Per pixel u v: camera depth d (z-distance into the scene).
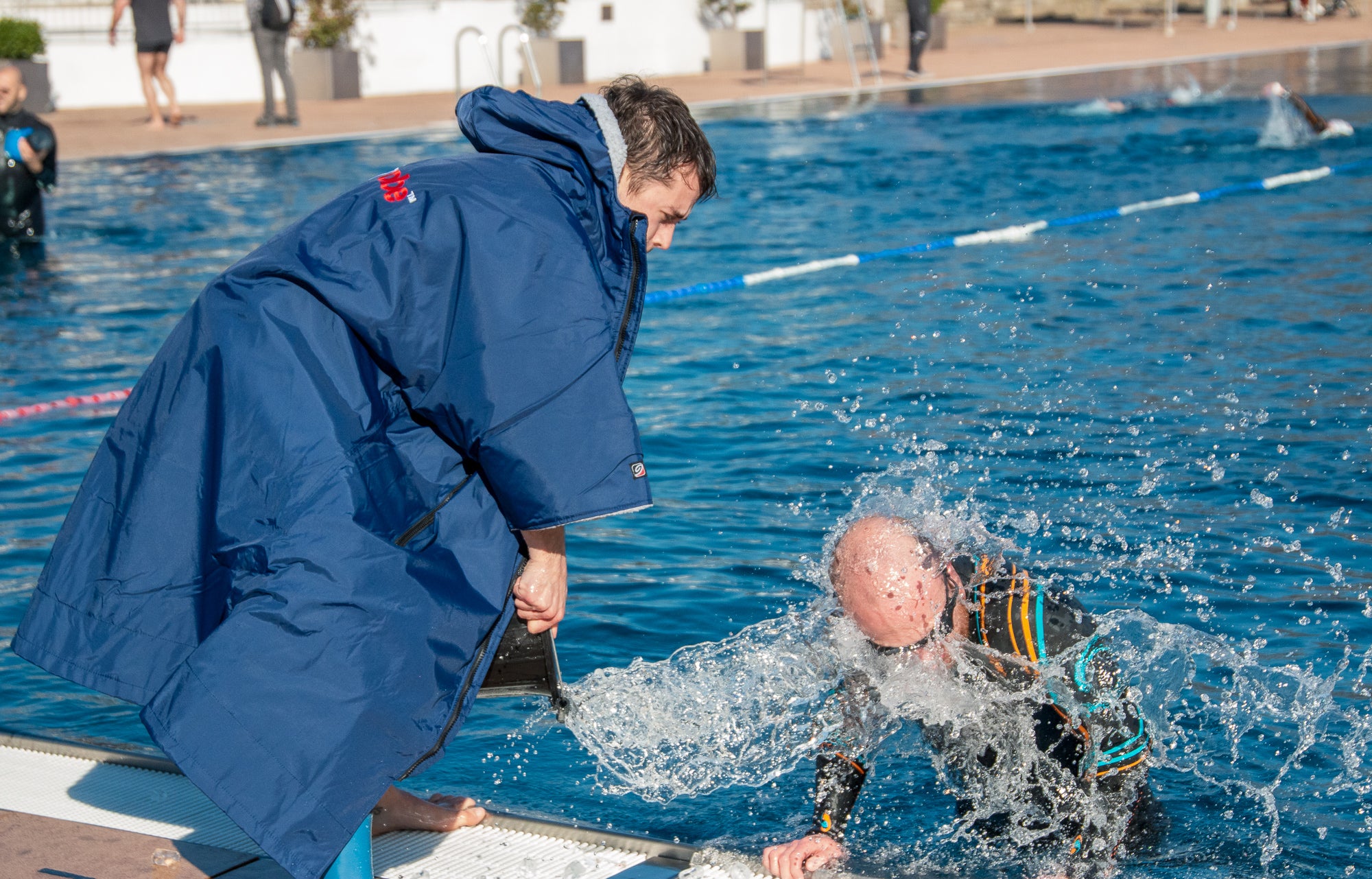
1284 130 16.83
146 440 2.54
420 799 3.22
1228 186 13.38
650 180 2.62
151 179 14.77
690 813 3.34
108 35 21.75
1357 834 3.11
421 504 2.52
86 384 7.66
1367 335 7.66
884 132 18.16
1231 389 6.73
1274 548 4.79
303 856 2.28
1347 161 14.76
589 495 2.41
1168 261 9.98
